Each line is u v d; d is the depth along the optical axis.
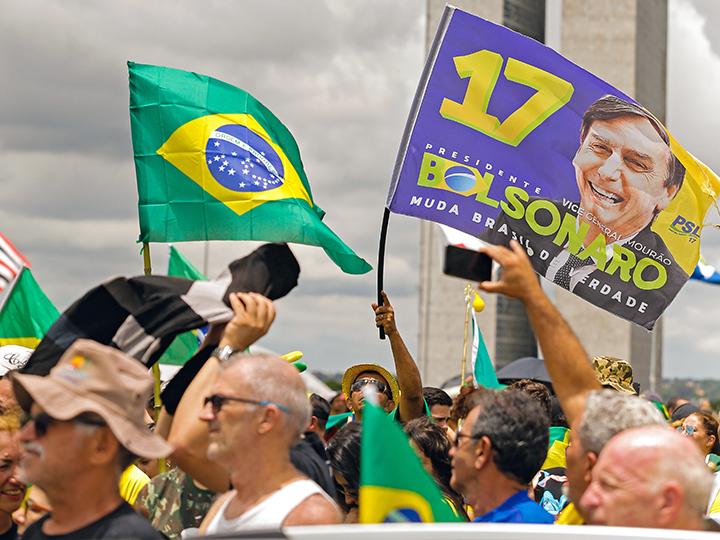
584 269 7.32
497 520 4.91
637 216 7.34
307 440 5.66
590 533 3.24
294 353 8.24
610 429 4.29
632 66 44.41
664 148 7.36
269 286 5.34
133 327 5.27
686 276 7.38
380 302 7.73
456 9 7.28
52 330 5.25
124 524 4.20
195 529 5.55
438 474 6.34
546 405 7.51
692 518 3.77
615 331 44.03
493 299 45.91
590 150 7.34
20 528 5.72
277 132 8.12
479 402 5.07
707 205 7.39
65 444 4.18
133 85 7.90
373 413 3.67
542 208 7.31
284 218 7.70
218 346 5.12
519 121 7.32
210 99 7.90
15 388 4.37
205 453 4.95
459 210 7.28
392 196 7.26
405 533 3.15
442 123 7.29
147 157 7.84
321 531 3.15
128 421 4.25
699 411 9.62
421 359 47.28
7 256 9.84
